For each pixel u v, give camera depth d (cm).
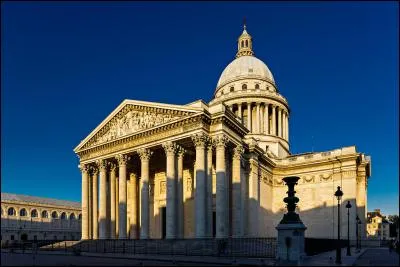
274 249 5516
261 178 9406
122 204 7738
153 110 7444
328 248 6781
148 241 6706
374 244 9106
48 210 17850
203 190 6531
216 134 6819
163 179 9069
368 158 10612
